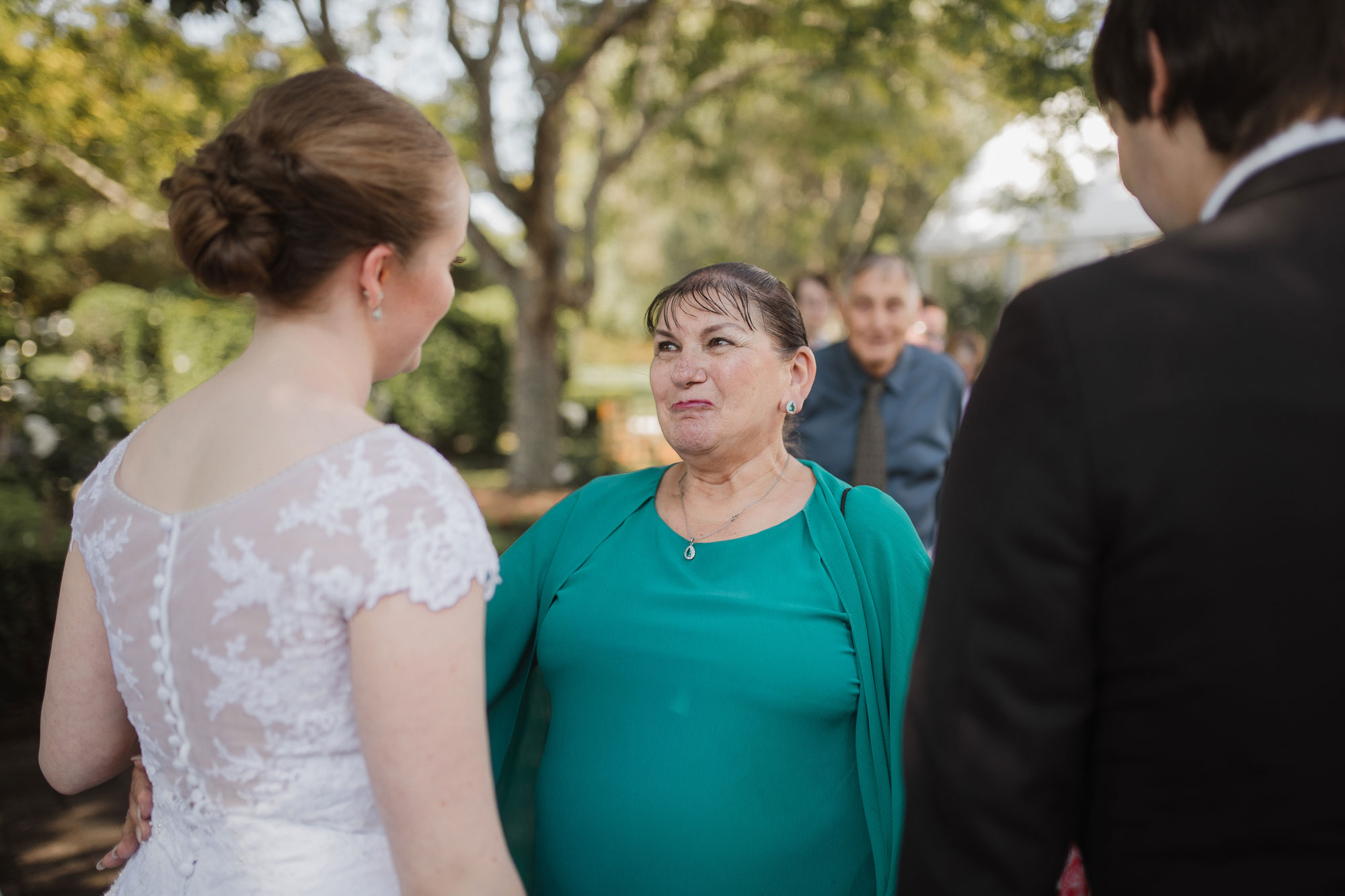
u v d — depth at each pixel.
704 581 1.45
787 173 16.58
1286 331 0.74
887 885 1.34
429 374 13.45
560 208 18.19
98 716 1.09
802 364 1.57
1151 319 0.78
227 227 0.90
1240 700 0.73
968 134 14.48
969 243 11.16
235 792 0.91
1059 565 0.78
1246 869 0.75
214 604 0.88
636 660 1.41
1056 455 0.78
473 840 0.87
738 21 9.91
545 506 9.50
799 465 1.61
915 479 3.25
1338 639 0.72
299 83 0.95
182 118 7.13
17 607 4.14
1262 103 0.79
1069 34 5.74
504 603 1.55
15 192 8.03
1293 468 0.72
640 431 12.70
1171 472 0.74
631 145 10.15
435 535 0.87
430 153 0.96
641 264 23.02
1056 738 0.79
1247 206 0.80
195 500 0.92
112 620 0.96
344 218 0.91
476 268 14.09
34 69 5.87
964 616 0.84
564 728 1.46
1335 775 0.73
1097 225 8.36
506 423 14.30
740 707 1.36
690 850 1.33
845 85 12.02
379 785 0.86
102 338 11.64
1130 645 0.78
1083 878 1.19
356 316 0.98
